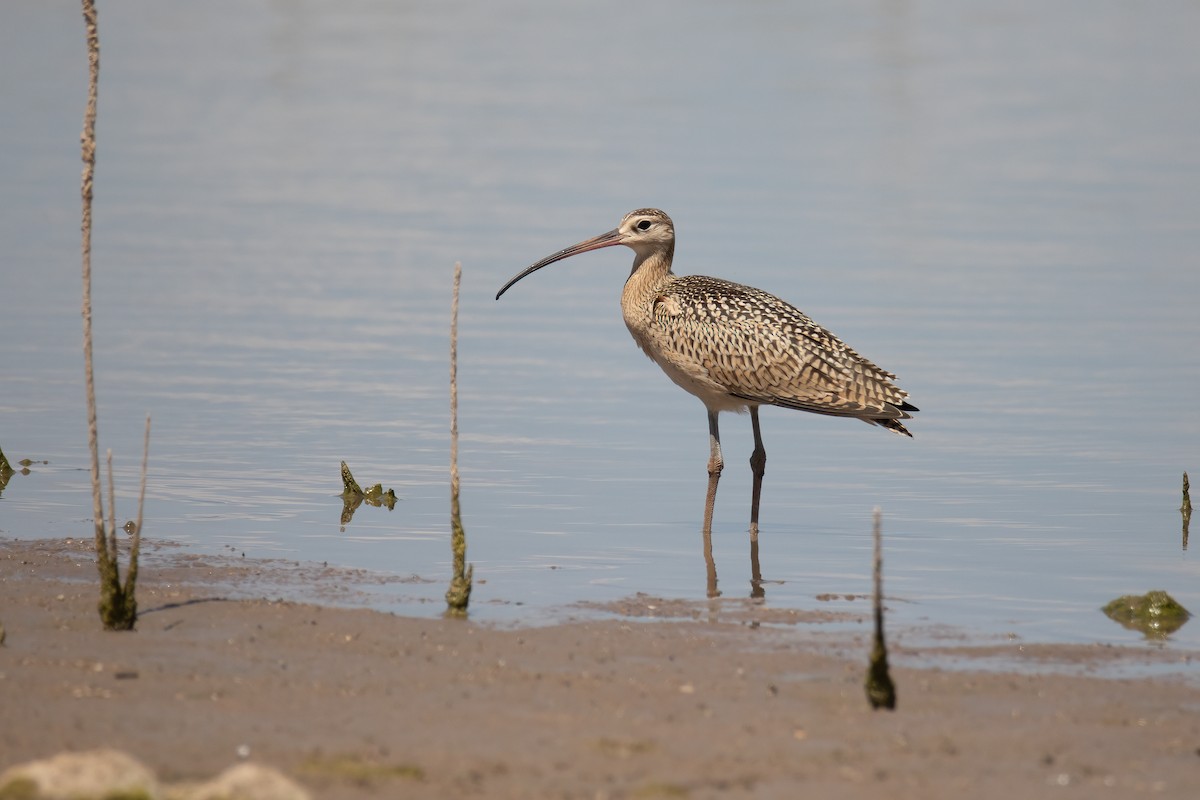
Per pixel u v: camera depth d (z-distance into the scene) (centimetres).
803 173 3412
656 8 5800
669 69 4656
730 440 1820
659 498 1577
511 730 887
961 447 1766
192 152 3525
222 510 1474
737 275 2550
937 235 2870
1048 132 3831
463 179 3316
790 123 3944
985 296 2445
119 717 890
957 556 1373
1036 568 1336
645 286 1598
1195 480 1631
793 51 4947
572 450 1750
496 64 4703
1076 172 3406
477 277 2578
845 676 1007
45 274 2486
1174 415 1869
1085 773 842
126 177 3262
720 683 984
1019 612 1201
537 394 1978
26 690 931
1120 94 4284
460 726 891
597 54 4875
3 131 3638
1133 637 1140
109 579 1057
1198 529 1460
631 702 942
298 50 4878
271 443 1725
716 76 4556
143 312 2292
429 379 2027
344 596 1198
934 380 2027
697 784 810
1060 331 2255
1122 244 2794
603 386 2028
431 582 1252
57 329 2186
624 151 3612
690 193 3203
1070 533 1448
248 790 723
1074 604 1228
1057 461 1703
